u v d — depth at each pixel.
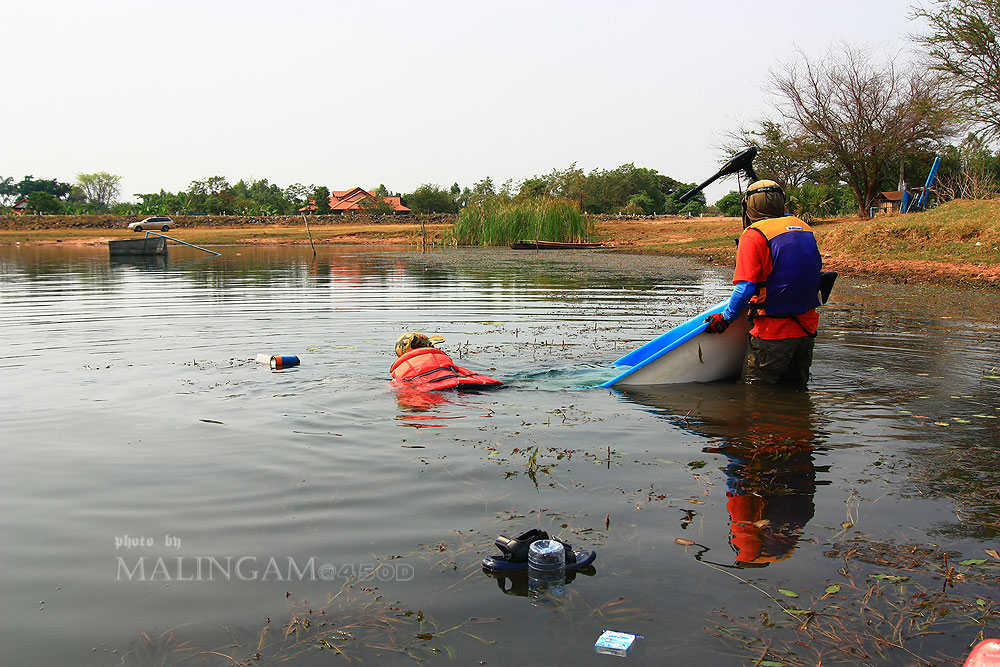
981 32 28.39
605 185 88.38
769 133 38.00
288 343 8.72
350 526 3.59
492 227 41.97
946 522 3.62
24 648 2.64
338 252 36.78
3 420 5.48
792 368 6.62
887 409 5.73
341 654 2.57
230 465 4.47
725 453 4.67
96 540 3.49
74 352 8.20
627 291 15.25
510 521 3.63
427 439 4.95
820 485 4.11
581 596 2.93
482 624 2.75
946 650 2.58
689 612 2.81
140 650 2.62
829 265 21.81
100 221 71.25
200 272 22.27
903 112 33.69
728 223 45.47
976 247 20.16
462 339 8.98
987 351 8.11
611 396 6.20
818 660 2.52
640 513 3.71
